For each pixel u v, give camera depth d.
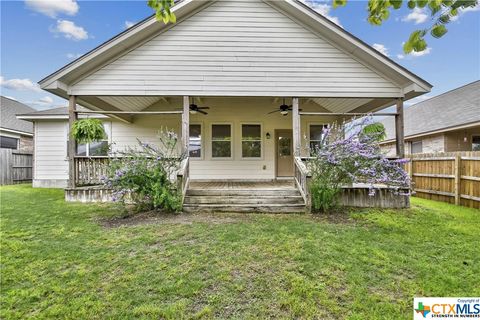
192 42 7.10
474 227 4.94
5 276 3.06
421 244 4.04
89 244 3.96
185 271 3.14
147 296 2.68
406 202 6.75
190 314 2.42
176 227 4.70
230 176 9.92
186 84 7.06
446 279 3.00
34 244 3.96
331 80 7.20
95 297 2.68
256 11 7.20
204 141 9.94
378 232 4.55
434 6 2.06
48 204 6.83
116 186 5.91
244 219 5.33
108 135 10.27
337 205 6.23
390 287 2.85
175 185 6.15
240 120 9.98
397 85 7.23
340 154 5.98
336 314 2.43
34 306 2.56
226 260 3.39
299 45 7.20
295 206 6.00
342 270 3.16
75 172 7.18
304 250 3.68
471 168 6.95
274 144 10.03
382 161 6.07
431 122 13.42
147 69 7.02
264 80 7.16
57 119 11.00
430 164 8.45
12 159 12.73
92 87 6.96
